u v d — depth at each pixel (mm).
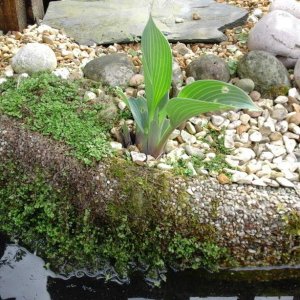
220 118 964
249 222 820
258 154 917
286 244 830
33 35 1167
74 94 974
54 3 1287
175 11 1250
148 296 848
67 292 845
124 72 1023
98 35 1171
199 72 1020
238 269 849
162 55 774
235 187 840
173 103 771
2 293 832
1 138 907
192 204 822
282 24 1065
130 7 1264
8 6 1168
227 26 1214
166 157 887
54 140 886
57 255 878
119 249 848
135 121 884
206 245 831
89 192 843
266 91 1011
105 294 846
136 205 826
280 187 845
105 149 870
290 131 958
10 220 917
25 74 1023
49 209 867
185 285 854
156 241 840
